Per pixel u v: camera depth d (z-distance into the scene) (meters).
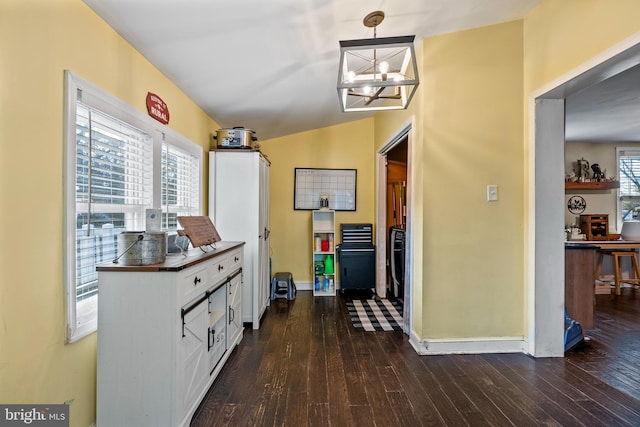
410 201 2.72
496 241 2.44
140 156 1.96
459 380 2.03
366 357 2.37
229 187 3.04
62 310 1.32
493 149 2.42
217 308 2.25
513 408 1.74
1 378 1.08
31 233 1.18
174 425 1.49
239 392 1.90
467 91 2.41
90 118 1.48
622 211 5.10
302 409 1.73
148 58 1.98
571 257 2.73
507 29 2.39
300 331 2.90
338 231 4.41
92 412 1.51
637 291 4.32
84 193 1.49
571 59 1.92
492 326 2.45
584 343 2.60
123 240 1.56
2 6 1.06
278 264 4.38
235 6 1.63
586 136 4.75
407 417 1.67
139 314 1.50
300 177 4.39
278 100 3.05
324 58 2.35
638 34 1.50
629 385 1.96
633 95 3.15
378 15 1.93
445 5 1.99
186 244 2.04
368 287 4.19
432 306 2.43
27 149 1.16
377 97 1.92
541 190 2.32
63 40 1.31
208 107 2.93
